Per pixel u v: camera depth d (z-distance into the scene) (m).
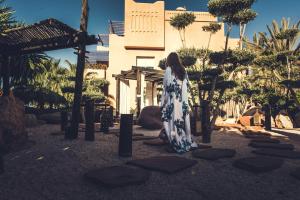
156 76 13.78
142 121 8.91
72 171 3.10
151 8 19.20
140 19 19.11
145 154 4.16
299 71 13.55
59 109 13.38
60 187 2.56
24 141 4.66
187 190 2.56
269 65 13.23
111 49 19.19
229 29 7.11
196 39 19.44
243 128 9.10
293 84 11.54
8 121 4.38
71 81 17.42
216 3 6.46
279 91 14.09
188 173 3.10
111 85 18.98
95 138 5.89
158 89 16.67
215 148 4.64
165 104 4.56
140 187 2.60
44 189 2.51
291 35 12.14
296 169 3.18
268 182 2.83
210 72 7.27
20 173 2.99
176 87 4.58
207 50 8.91
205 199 2.35
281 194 2.49
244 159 3.58
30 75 12.48
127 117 3.98
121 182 2.57
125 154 3.92
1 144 4.06
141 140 5.77
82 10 5.91
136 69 11.84
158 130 8.33
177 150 4.25
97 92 17.52
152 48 19.14
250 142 5.28
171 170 3.04
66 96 16.75
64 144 4.95
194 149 4.58
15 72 12.07
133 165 3.38
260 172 3.15
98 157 3.86
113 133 6.86
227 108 15.83
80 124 9.34
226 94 13.68
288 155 4.02
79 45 5.62
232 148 4.86
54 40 5.59
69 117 10.10
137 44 18.94
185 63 8.60
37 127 8.53
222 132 7.71
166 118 4.48
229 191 2.55
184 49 8.70
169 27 19.52
